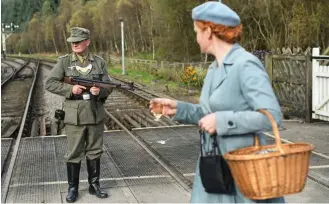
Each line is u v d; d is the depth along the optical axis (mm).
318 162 7645
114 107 18141
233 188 3094
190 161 8008
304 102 11578
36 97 24016
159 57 49094
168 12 44375
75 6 109375
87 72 5832
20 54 153000
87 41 5855
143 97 19469
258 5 32781
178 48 45625
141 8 69375
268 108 2844
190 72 24375
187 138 9977
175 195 6281
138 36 71688
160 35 49562
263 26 35156
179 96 20688
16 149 9117
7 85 33688
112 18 76812
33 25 144625
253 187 2754
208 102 3182
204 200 3209
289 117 11961
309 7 28656
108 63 62156
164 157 8328
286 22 30625
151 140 9844
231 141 3055
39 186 6785
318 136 9664
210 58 41781
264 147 2994
